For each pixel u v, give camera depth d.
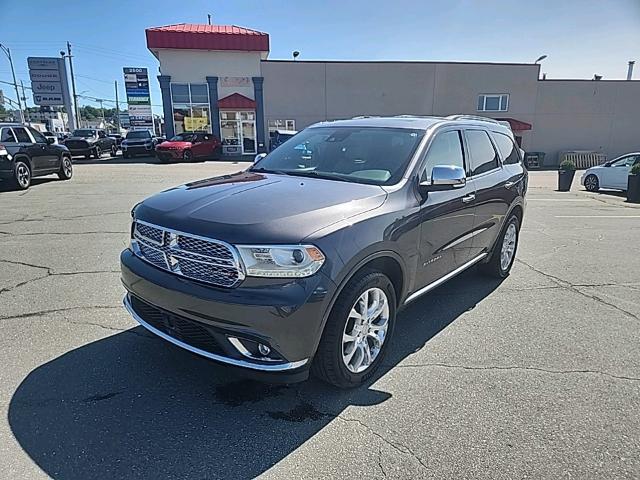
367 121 4.28
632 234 8.02
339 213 2.77
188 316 2.61
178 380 3.03
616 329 3.92
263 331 2.44
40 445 2.38
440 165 3.73
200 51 26.64
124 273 3.06
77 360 3.24
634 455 2.37
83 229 7.36
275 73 27.31
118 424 2.57
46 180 14.71
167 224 2.76
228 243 2.48
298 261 2.47
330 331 2.70
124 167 20.69
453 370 3.21
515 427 2.59
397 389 2.97
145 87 31.25
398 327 3.92
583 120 29.72
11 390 2.86
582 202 12.74
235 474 2.22
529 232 8.16
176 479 2.18
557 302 4.55
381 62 27.53
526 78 28.64
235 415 2.68
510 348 3.55
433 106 28.38
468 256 4.34
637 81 29.45
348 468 2.27
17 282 4.80
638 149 30.52
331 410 2.75
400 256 3.13
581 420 2.65
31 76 37.62
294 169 3.87
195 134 25.39
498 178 4.71
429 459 2.33
